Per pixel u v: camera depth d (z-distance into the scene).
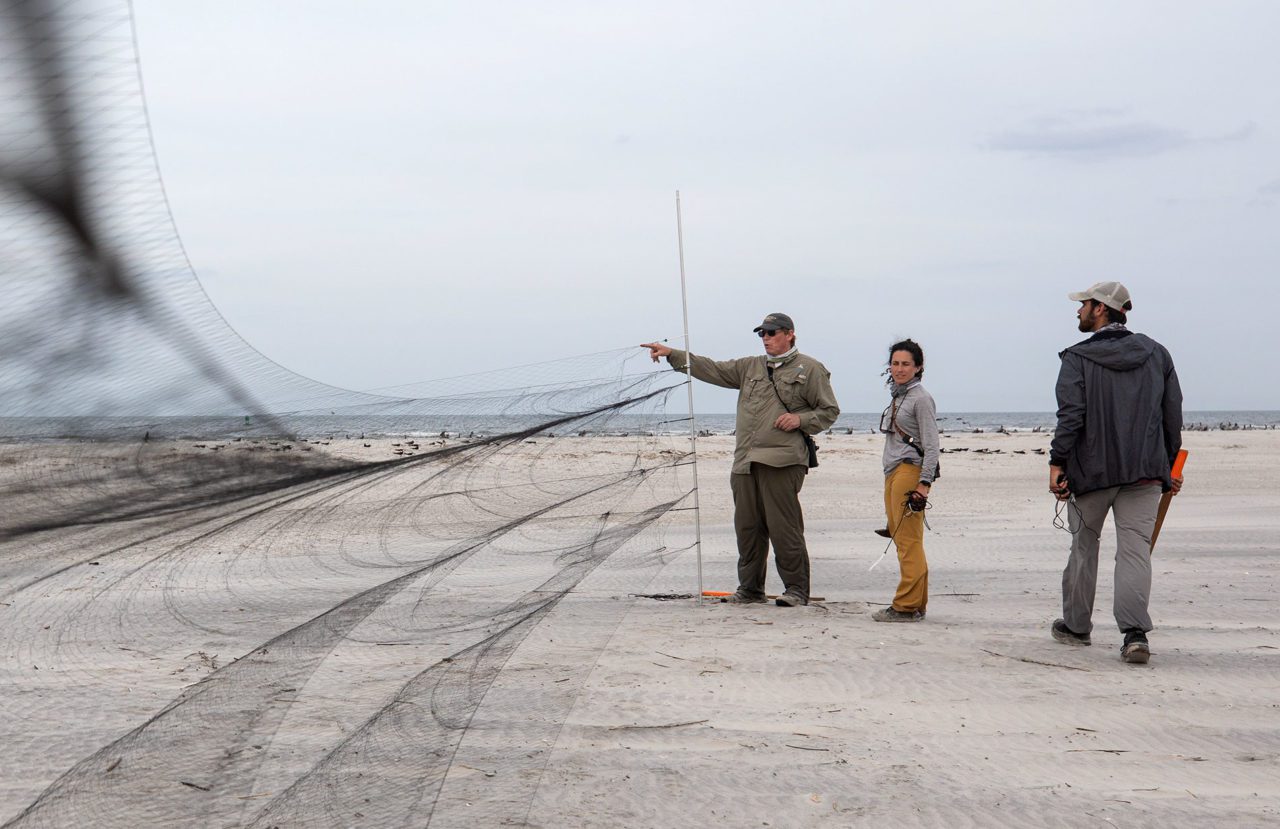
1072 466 6.14
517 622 3.03
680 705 4.87
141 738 2.64
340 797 2.72
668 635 6.42
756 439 7.70
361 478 2.54
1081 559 6.23
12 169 1.43
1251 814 3.64
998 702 5.02
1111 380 5.99
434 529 2.80
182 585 2.45
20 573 2.07
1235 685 5.36
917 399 7.21
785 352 7.80
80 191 1.49
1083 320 6.43
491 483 2.96
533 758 3.68
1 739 3.90
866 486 21.12
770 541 7.98
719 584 8.89
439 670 2.95
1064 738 4.47
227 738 2.62
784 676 5.45
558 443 3.22
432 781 2.85
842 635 6.53
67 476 1.91
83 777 2.62
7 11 1.26
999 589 8.80
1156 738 4.48
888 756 4.21
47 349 1.70
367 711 2.90
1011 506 17.41
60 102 1.37
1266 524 14.02
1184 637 6.63
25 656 4.29
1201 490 20.44
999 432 64.75
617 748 4.24
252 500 2.30
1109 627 6.97
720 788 3.82
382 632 2.91
